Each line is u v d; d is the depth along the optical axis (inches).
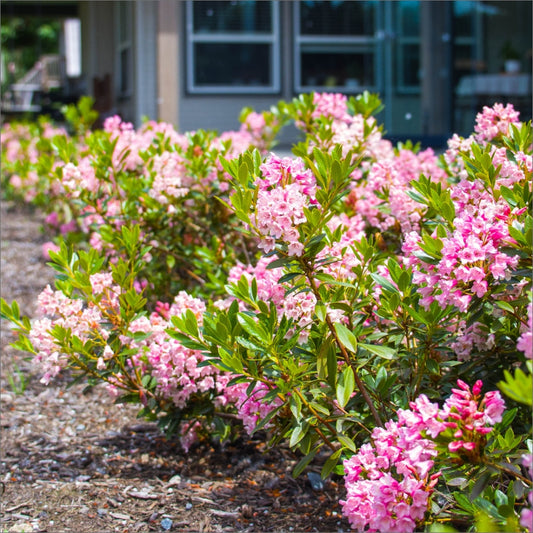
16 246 278.7
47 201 284.5
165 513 106.3
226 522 103.5
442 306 80.2
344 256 94.4
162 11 420.5
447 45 460.4
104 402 148.5
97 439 131.4
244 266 140.4
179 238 157.1
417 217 121.7
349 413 88.5
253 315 86.1
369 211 133.4
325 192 79.4
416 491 69.3
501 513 68.0
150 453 125.2
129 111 526.6
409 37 470.3
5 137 400.5
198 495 110.7
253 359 86.4
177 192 145.2
